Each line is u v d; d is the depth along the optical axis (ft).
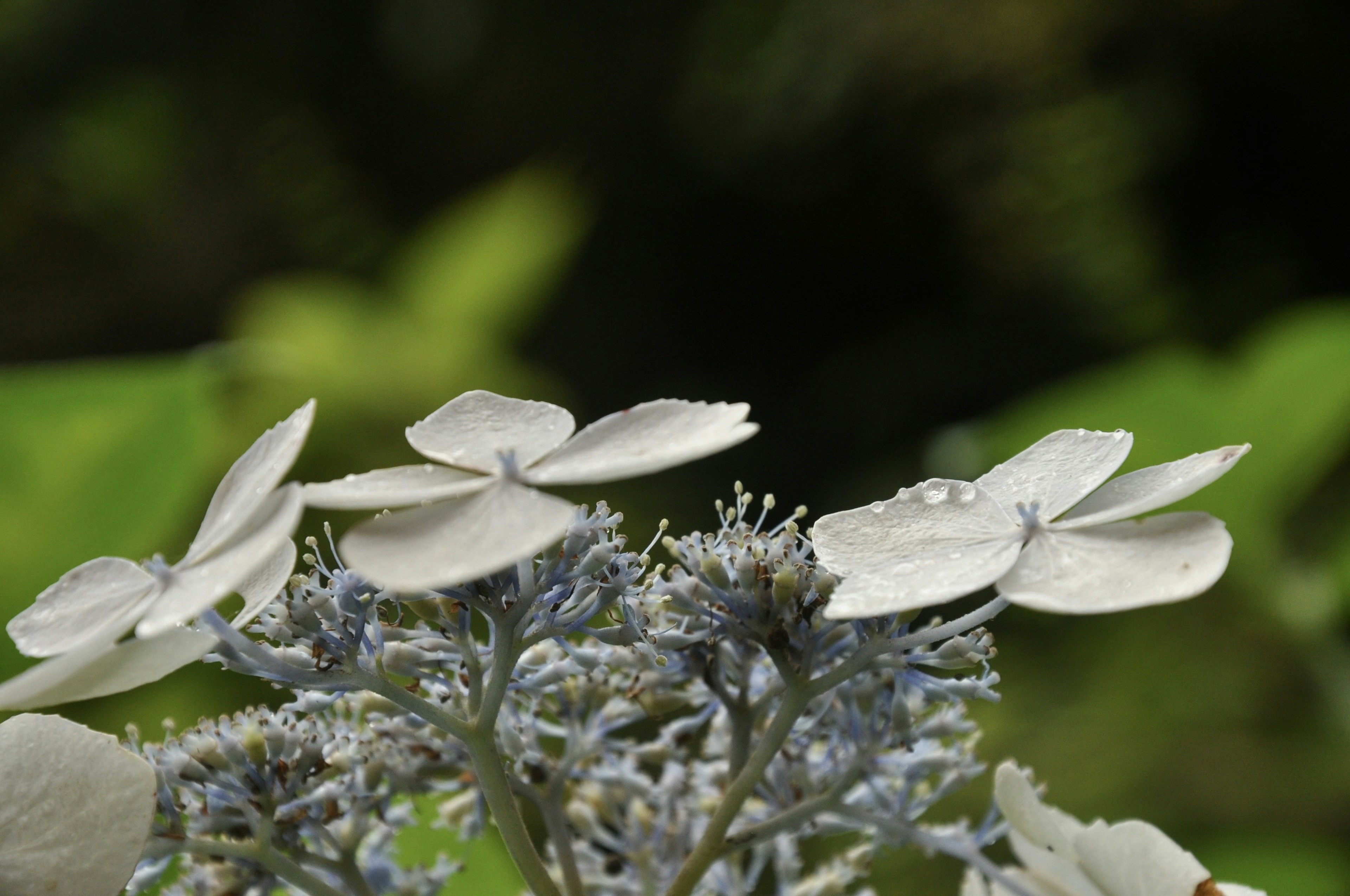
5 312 10.16
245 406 4.18
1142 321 9.41
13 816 1.25
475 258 4.93
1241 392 3.09
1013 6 10.27
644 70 12.82
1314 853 2.39
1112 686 6.05
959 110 10.59
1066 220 9.84
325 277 11.23
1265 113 9.71
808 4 11.61
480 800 1.40
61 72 11.84
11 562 1.88
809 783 1.38
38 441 1.89
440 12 13.44
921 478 8.81
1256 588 3.21
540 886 1.31
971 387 10.41
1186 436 3.17
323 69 13.12
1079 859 1.33
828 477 11.17
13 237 10.43
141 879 1.33
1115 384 3.16
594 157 12.96
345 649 1.30
